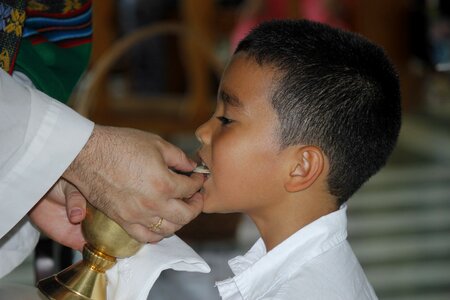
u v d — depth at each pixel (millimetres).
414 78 6148
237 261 1517
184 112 4520
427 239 3877
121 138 1336
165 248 1438
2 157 1311
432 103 6160
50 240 1704
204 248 2877
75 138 1319
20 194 1345
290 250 1423
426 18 6078
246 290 1425
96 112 4355
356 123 1448
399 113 1532
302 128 1426
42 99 1333
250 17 5137
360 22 6086
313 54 1449
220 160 1443
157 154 1337
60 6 1685
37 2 1656
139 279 1393
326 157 1440
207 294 2682
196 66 4312
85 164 1329
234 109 1452
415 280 3457
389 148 1526
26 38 1633
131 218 1343
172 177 1331
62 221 1530
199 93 4344
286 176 1440
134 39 2559
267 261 1423
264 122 1432
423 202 4312
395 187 4508
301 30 1489
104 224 1347
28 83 1603
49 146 1317
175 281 2779
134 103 5047
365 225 4043
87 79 2529
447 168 4773
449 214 4156
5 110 1298
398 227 4012
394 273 3521
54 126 1318
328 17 5375
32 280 3160
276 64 1438
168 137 4340
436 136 5391
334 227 1436
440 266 3584
